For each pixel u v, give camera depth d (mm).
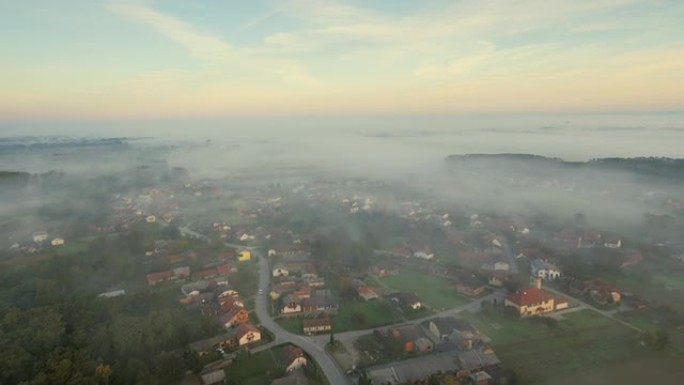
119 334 135625
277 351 142500
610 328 152250
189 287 191750
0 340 130125
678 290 184625
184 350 135875
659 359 132125
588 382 121750
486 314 165375
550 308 166500
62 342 134125
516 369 128250
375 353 138750
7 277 193625
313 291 190125
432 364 128000
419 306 172125
